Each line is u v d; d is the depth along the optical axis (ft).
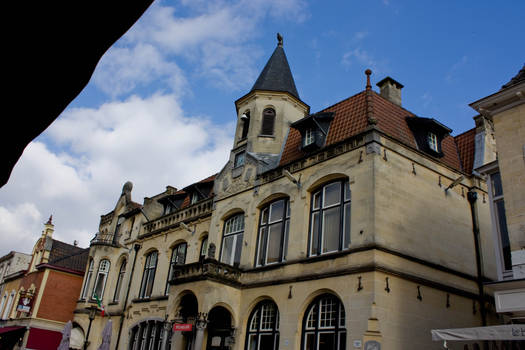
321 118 64.69
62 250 129.80
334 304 51.72
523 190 39.93
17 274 126.21
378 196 51.72
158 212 105.70
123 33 9.01
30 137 9.83
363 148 55.21
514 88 41.88
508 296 37.76
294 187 63.05
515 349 41.73
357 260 50.11
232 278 63.72
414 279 50.67
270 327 58.85
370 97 61.31
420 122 62.49
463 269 57.88
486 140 66.44
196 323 58.80
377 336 44.88
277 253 63.10
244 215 71.10
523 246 38.58
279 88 81.92
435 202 58.44
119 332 90.27
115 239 110.73
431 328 50.39
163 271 87.15
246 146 77.56
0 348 108.47
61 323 105.81
